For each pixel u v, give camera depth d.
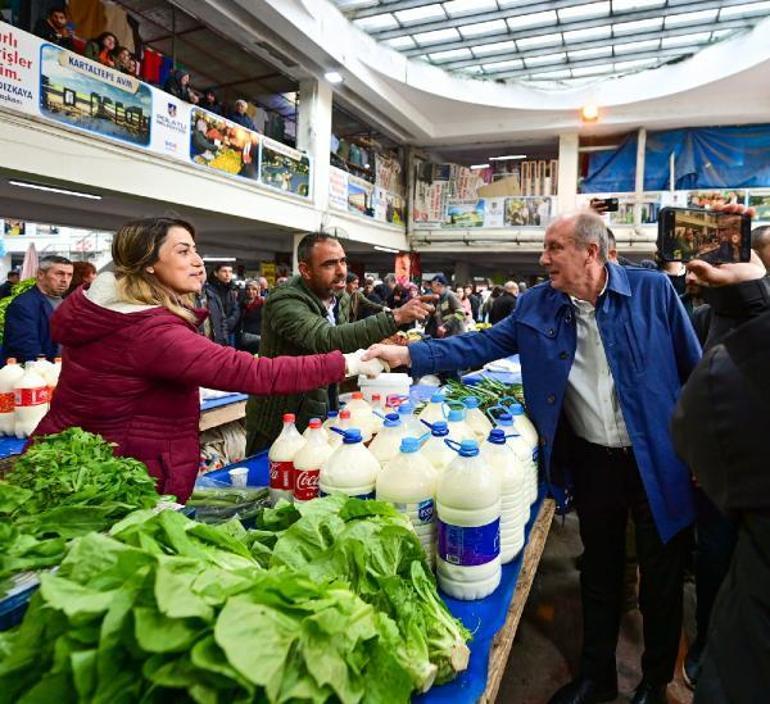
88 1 5.45
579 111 10.73
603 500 1.76
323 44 7.62
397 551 0.88
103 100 5.16
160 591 0.56
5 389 2.13
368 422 1.61
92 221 8.10
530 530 1.53
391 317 1.74
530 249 11.64
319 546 0.86
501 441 1.29
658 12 7.46
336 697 0.61
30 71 4.50
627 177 11.07
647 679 1.79
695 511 1.63
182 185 6.27
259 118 9.09
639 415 1.59
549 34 8.17
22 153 4.52
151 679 0.53
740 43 8.42
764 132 10.25
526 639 2.25
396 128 11.21
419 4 7.61
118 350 1.21
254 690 0.54
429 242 12.39
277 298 1.96
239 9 6.72
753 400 0.68
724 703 0.75
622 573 1.85
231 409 3.21
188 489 1.35
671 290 1.65
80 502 0.91
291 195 8.31
